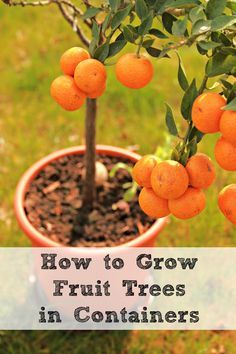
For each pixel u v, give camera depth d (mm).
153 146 3084
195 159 1154
